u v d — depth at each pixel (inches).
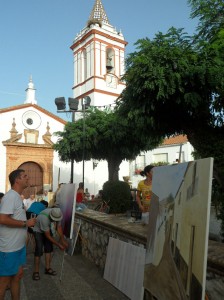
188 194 112.1
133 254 191.0
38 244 237.1
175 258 115.1
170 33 287.0
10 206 152.2
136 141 583.8
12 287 157.6
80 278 231.9
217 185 276.8
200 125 300.7
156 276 132.7
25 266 273.9
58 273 247.4
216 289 116.3
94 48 1165.1
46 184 1056.2
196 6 287.0
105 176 1149.7
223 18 283.7
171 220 124.9
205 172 101.3
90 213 307.3
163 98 271.9
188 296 100.4
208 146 291.6
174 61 263.7
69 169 1104.8
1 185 1000.9
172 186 130.3
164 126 318.3
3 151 1019.3
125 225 216.1
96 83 1151.6
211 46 266.5
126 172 1203.9
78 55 1264.8
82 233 318.7
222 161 279.1
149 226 152.5
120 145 597.6
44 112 1095.6
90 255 288.0
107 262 229.8
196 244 99.1
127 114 328.2
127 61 298.7
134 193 445.1
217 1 279.6
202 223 97.7
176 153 1232.8
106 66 1202.0
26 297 194.7
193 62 268.1
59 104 482.3
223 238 256.4
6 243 150.9
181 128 321.1
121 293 196.4
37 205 261.6
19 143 1030.4
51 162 1076.5
